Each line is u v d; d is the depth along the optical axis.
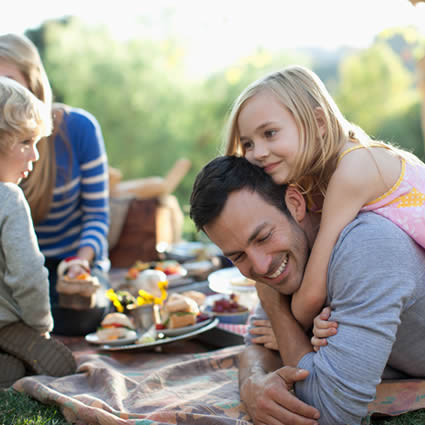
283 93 1.66
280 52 14.48
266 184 1.57
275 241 1.53
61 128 2.91
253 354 1.89
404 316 1.53
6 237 1.95
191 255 4.39
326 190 1.65
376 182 1.53
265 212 1.52
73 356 2.23
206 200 1.52
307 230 1.65
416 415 1.62
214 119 14.25
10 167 1.99
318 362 1.48
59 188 2.92
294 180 1.63
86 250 2.93
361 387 1.41
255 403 1.58
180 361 2.33
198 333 2.46
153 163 14.22
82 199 3.07
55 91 13.76
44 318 2.10
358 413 1.43
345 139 1.67
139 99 14.12
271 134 1.65
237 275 3.11
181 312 2.54
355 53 14.55
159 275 3.31
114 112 14.07
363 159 1.55
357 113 13.59
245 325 2.63
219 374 2.07
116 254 4.59
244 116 1.71
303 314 1.60
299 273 1.61
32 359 2.12
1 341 2.11
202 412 1.68
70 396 1.89
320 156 1.64
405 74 13.62
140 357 2.42
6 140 1.93
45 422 1.71
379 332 1.39
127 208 4.59
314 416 1.47
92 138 3.02
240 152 1.81
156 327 2.56
